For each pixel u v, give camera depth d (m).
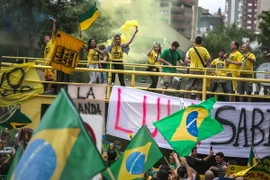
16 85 18.91
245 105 18.05
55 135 9.14
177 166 15.88
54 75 19.52
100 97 18.23
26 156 9.09
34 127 18.88
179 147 15.59
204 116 15.67
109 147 17.42
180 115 15.73
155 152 13.65
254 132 18.00
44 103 18.88
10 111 19.42
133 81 18.67
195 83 19.91
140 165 13.59
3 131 19.62
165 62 20.67
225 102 18.06
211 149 17.61
